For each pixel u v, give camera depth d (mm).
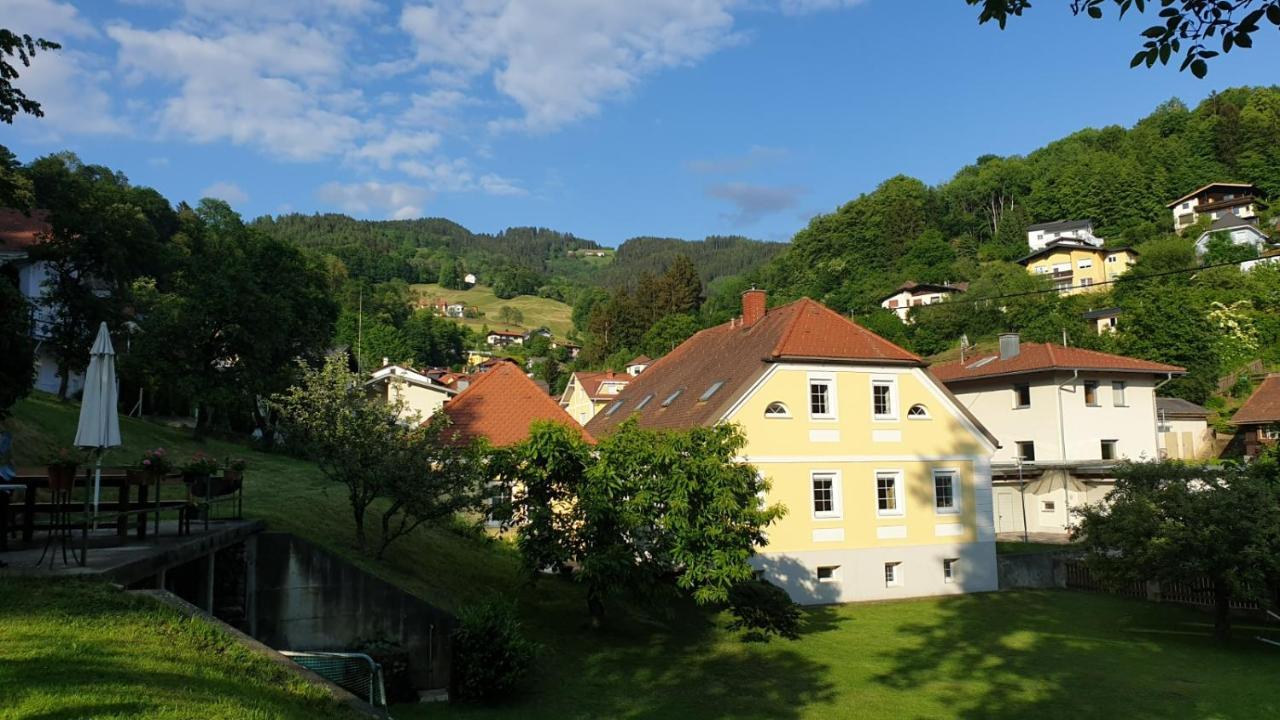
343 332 98312
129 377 39625
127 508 12359
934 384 28891
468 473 17922
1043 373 41031
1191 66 7336
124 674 7457
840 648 20656
